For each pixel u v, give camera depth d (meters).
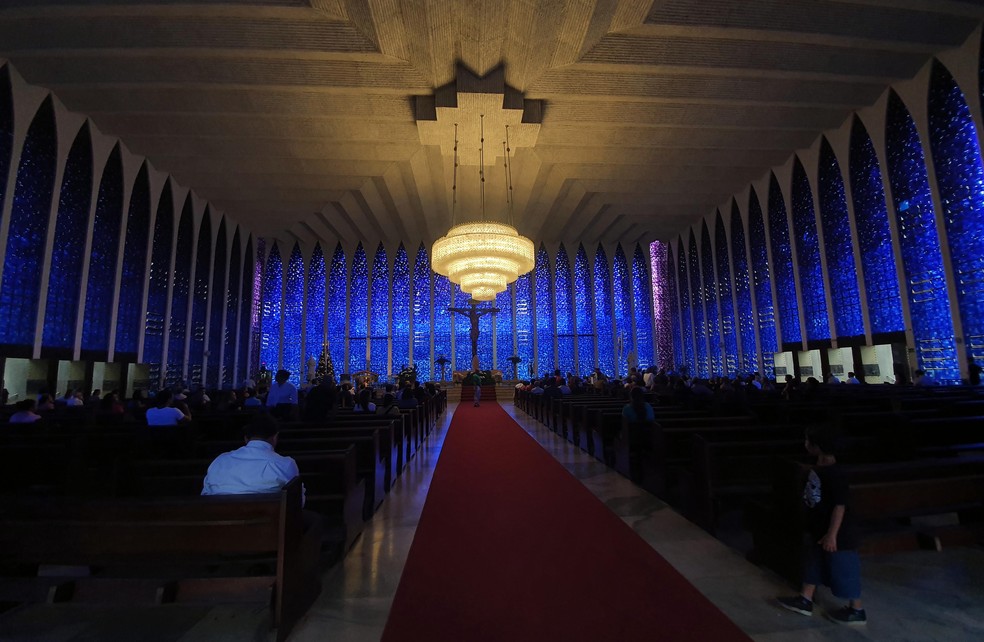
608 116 12.34
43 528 2.21
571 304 24.67
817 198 14.34
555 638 2.14
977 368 9.47
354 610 2.42
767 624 2.23
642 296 24.75
